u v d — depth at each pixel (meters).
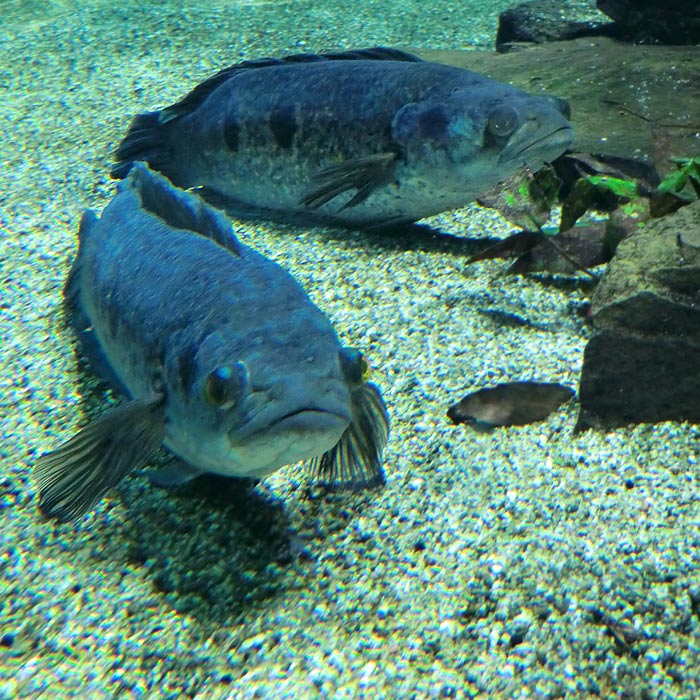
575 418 0.46
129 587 0.35
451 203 0.71
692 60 1.00
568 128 0.66
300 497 0.40
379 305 0.59
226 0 1.83
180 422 0.34
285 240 0.72
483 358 0.52
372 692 0.31
